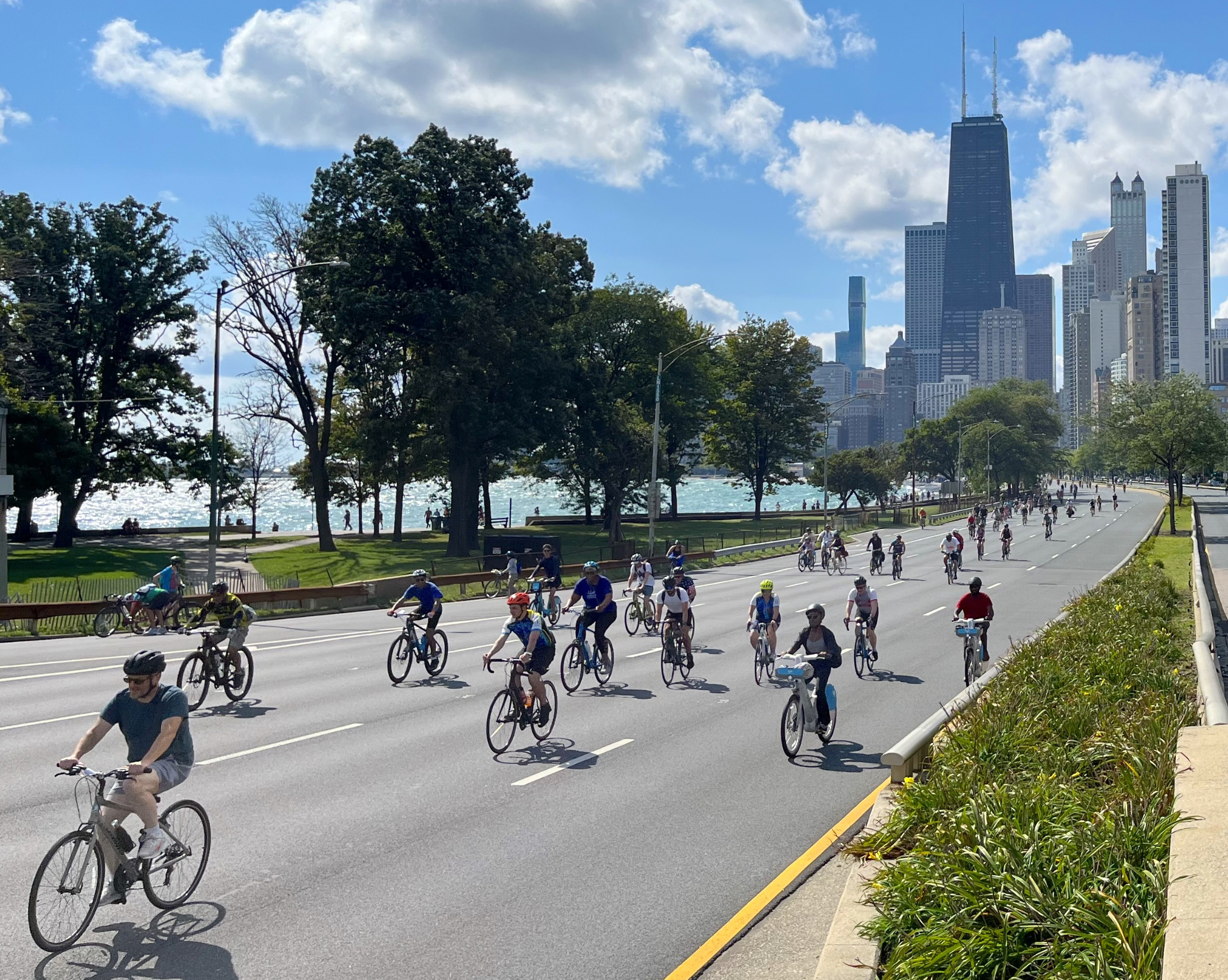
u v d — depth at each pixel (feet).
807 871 25.85
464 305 171.83
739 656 66.64
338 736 41.91
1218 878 16.63
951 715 32.94
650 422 282.97
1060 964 15.94
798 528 256.52
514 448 195.72
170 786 23.17
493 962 20.63
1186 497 380.58
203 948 21.18
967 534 241.35
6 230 203.10
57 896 20.83
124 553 196.75
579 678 53.06
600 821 30.19
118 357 216.13
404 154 185.06
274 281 192.65
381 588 112.68
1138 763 24.77
